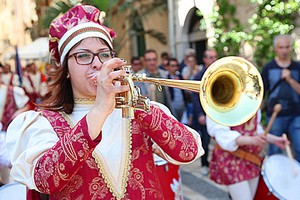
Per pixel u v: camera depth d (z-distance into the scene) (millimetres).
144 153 2025
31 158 1846
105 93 1755
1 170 3977
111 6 10867
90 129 1755
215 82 1910
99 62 1989
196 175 6723
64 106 2086
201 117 6371
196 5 11414
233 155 3717
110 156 1953
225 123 1866
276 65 5461
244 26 9273
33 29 19312
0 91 5867
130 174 1965
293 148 5449
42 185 1780
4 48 25844
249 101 1922
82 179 1905
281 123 5449
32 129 1963
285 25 8102
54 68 2246
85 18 2049
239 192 3691
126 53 16031
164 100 5898
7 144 1995
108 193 1918
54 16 11219
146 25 15133
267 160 3729
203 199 5559
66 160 1747
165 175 3457
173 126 2014
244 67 1921
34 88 9133
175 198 3553
